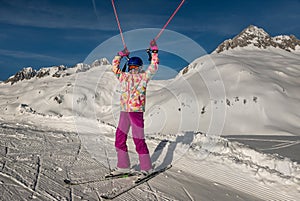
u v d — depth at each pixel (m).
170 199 3.13
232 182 4.41
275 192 4.17
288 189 4.26
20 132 6.95
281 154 10.75
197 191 3.58
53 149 5.17
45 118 12.62
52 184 3.10
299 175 5.31
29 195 2.69
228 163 5.39
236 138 19.50
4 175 3.16
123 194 3.10
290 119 29.67
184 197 3.28
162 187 3.51
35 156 4.34
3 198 2.52
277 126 27.67
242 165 5.23
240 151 6.78
